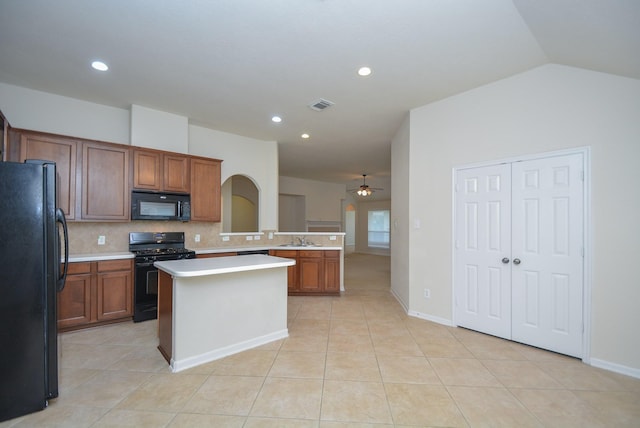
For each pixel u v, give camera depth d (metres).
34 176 1.90
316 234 5.48
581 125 2.59
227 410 1.89
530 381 2.27
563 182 2.69
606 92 2.47
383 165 7.73
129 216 3.67
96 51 2.60
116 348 2.79
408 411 1.90
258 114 4.12
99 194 3.47
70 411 1.87
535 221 2.86
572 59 2.50
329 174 9.12
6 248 1.81
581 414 1.88
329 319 3.72
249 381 2.24
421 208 3.79
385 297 4.87
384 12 2.09
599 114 2.50
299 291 4.95
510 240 3.02
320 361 2.57
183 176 4.13
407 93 3.42
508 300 3.04
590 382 2.25
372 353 2.74
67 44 2.49
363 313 3.97
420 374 2.36
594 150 2.52
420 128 3.82
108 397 2.02
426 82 3.15
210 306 2.58
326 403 1.97
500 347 2.88
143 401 1.98
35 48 2.55
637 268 2.33
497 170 3.11
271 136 5.18
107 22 2.21
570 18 1.93
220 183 4.55
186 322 2.44
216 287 2.62
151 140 3.91
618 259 2.41
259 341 2.90
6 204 1.82
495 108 3.12
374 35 2.36
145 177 3.79
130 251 3.86
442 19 2.16
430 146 3.70
